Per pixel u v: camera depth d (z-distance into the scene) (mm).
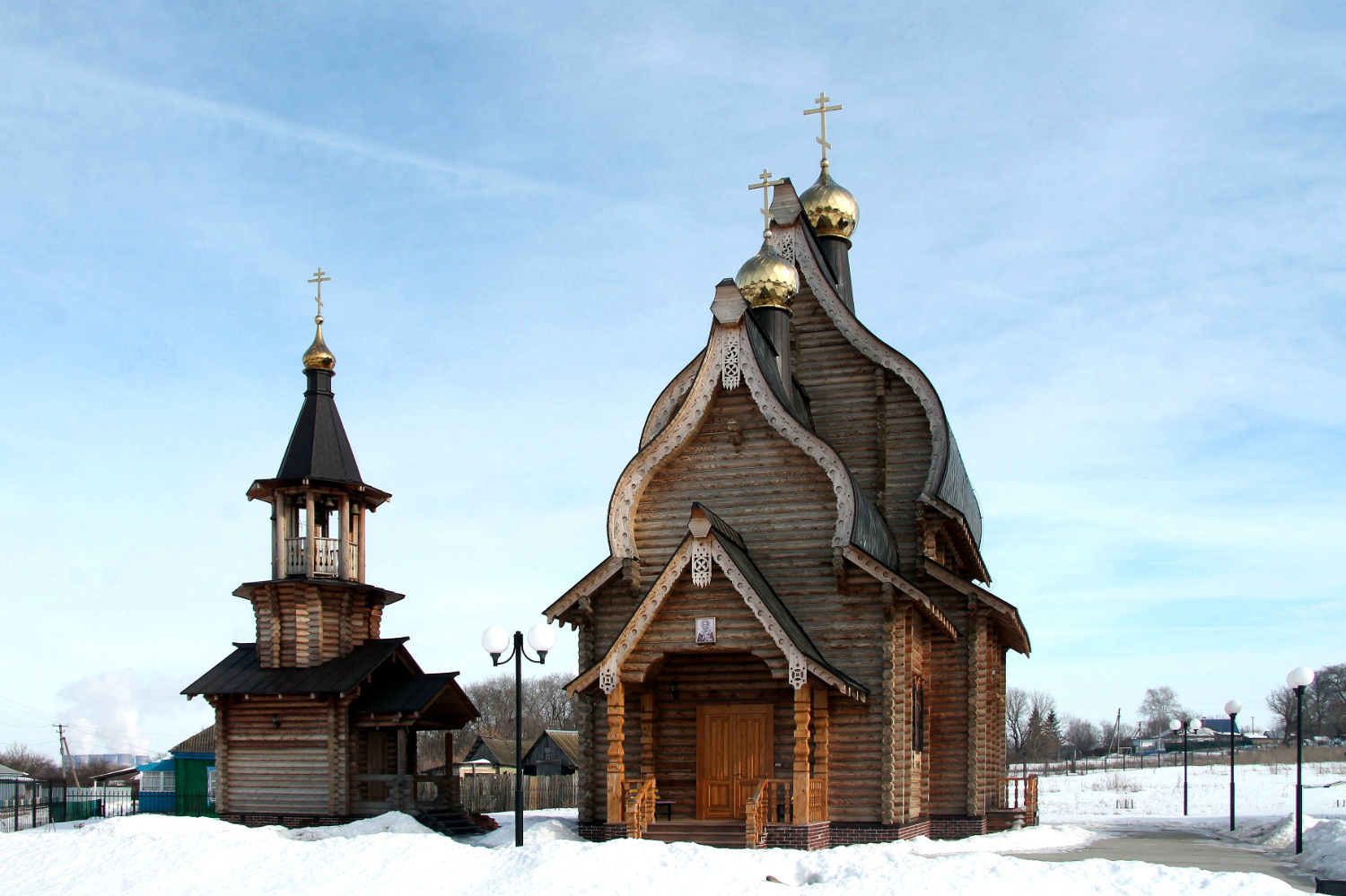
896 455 32656
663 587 25891
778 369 30375
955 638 30578
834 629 27328
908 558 31922
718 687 28016
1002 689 37188
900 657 27188
